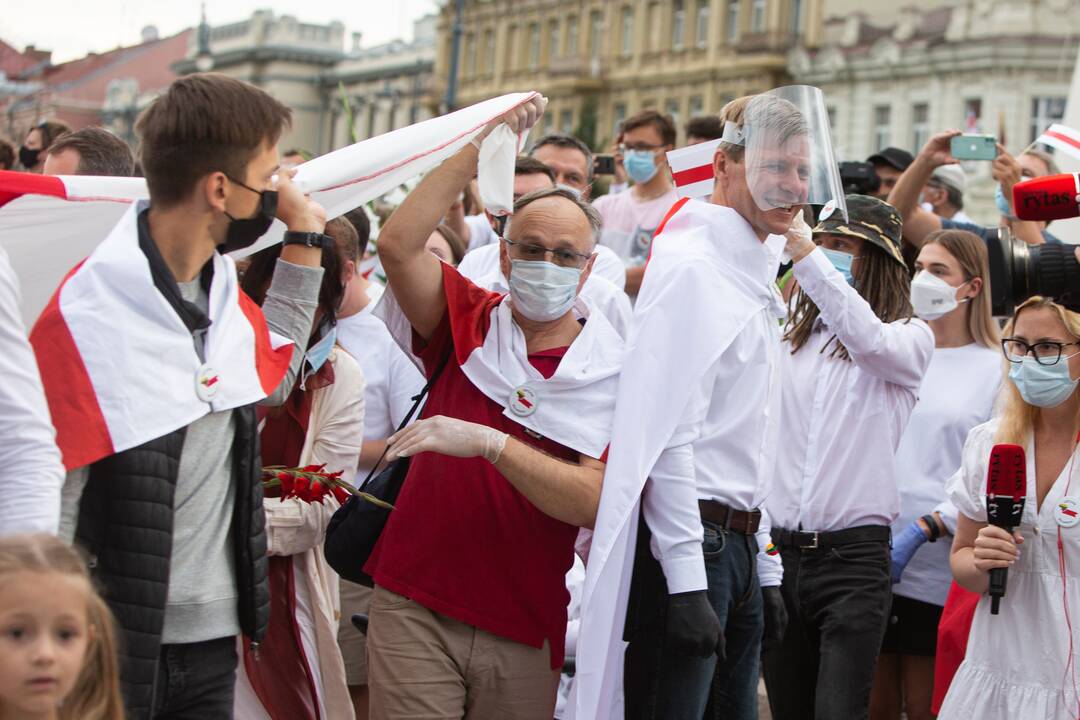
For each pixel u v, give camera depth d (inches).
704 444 166.9
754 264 168.6
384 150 153.9
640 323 162.1
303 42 2955.2
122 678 114.8
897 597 227.1
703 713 171.6
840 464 206.5
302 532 165.9
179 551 122.7
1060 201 155.5
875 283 215.6
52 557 98.2
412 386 216.4
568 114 2145.7
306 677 170.1
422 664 155.4
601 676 157.9
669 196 319.6
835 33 1793.8
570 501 153.6
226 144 119.9
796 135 164.6
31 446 107.7
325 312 168.6
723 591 167.3
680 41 1988.2
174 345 118.3
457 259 266.8
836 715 198.5
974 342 236.2
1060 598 174.2
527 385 158.1
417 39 2765.7
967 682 180.9
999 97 1589.6
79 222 142.5
